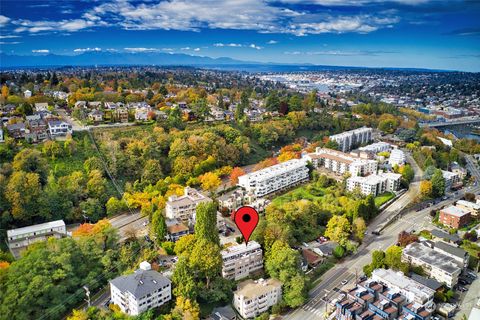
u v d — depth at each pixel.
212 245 164.62
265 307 156.75
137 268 163.00
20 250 179.88
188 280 152.38
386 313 146.12
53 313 142.12
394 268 176.88
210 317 150.25
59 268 154.38
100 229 184.50
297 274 163.75
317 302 164.00
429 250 188.88
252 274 176.12
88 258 165.38
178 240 182.75
